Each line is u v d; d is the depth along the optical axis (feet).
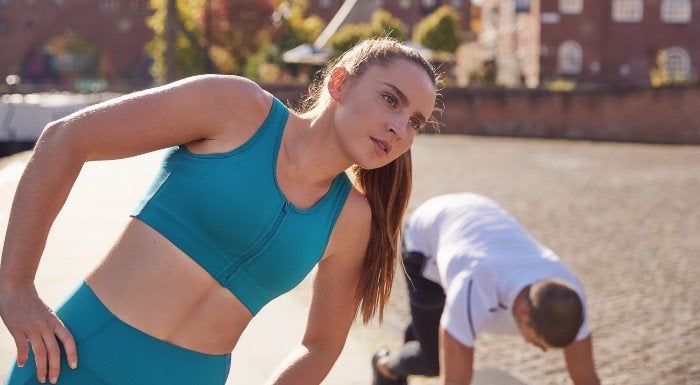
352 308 6.13
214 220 5.04
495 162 63.00
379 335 16.06
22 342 4.93
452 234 10.25
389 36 5.38
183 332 5.24
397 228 6.00
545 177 53.57
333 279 5.98
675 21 129.70
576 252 29.04
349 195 5.70
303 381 6.03
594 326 19.15
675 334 18.60
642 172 59.00
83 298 5.18
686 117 98.68
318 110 5.44
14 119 32.58
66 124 4.95
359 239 5.84
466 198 11.07
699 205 42.93
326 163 5.29
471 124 106.22
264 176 5.12
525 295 8.93
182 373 5.24
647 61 129.90
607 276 25.09
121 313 5.10
